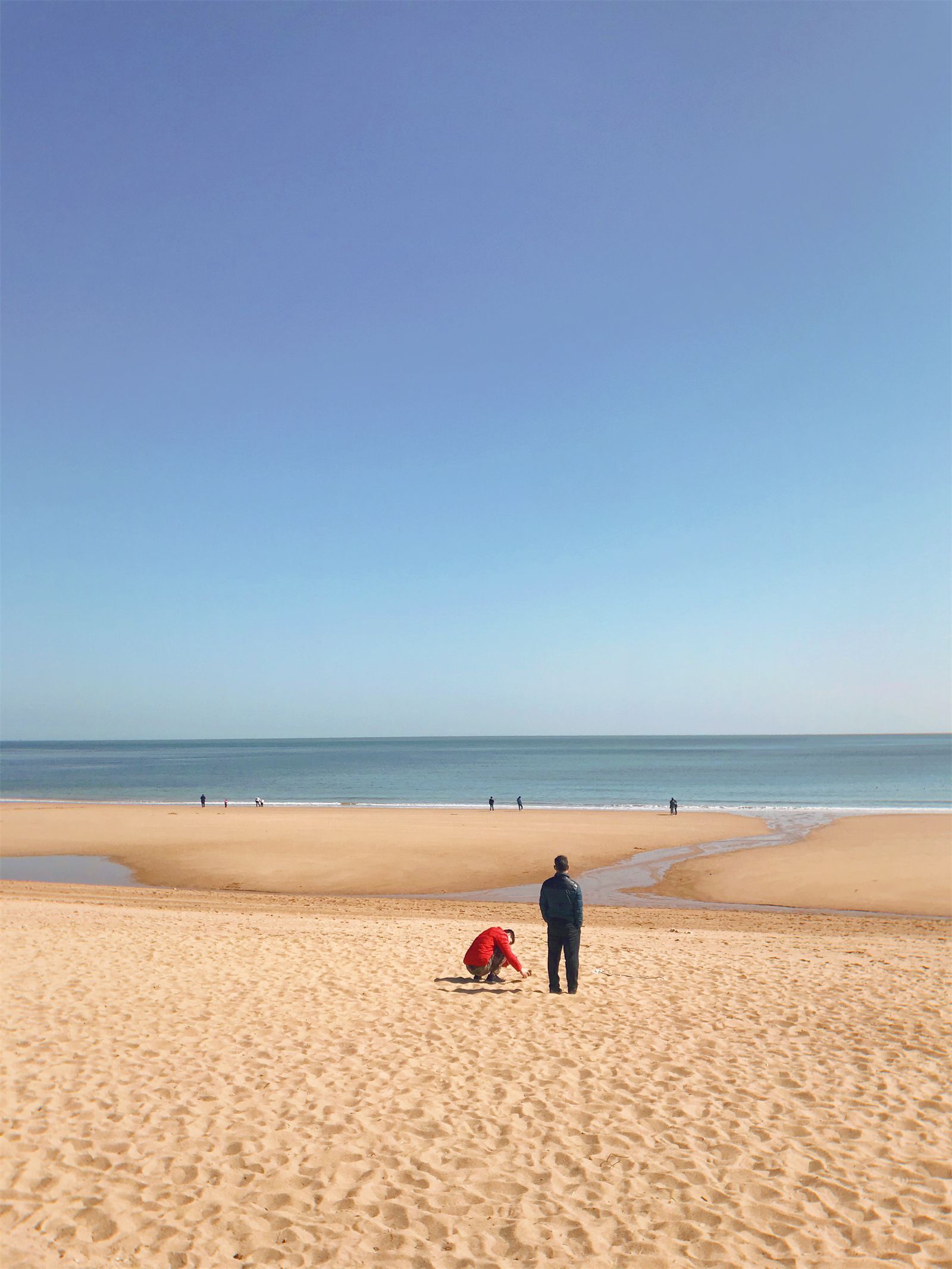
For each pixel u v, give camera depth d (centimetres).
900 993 1015
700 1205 504
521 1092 682
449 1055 771
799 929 1959
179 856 3456
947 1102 660
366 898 2567
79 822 4725
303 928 1598
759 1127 614
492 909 2247
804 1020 894
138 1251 453
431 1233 475
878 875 2808
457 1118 630
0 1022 843
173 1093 669
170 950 1231
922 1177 539
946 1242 465
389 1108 646
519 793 8256
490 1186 528
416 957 1228
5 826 4484
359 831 4203
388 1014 901
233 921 1684
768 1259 450
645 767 13200
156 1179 531
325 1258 450
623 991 1025
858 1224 483
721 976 1116
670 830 4309
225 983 1021
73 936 1334
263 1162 556
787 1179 537
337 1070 727
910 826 4316
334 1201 508
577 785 9306
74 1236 465
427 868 3136
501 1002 962
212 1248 457
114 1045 779
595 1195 518
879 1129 612
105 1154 562
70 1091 669
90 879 3025
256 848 3606
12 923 1486
